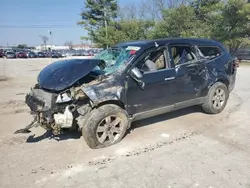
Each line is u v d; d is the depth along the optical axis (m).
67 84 3.30
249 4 20.44
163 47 3.95
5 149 3.47
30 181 2.66
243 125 4.22
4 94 7.50
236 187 2.43
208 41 4.75
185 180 2.58
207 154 3.16
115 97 3.36
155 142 3.60
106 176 2.72
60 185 2.57
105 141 3.45
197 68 4.33
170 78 3.92
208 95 4.65
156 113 3.96
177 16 22.84
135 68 3.54
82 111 3.36
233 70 5.06
